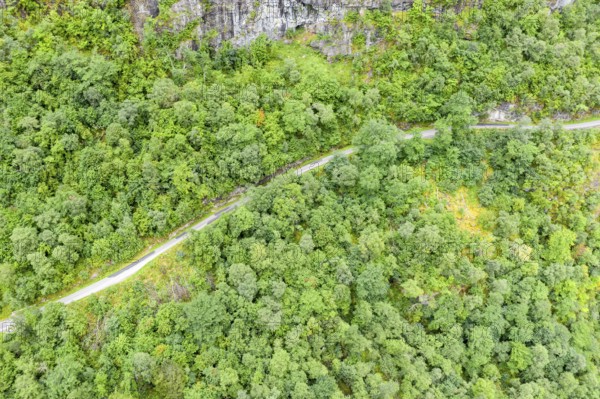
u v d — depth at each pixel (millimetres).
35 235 64750
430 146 85250
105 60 74562
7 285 63500
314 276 71938
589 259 81750
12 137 67625
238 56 84438
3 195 66438
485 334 73500
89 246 67875
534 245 81000
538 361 74375
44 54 70750
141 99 75875
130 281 68250
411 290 72188
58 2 73188
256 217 73438
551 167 82438
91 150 69375
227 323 66062
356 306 72688
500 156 84938
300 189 75938
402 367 69875
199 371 62969
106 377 59469
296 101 81000
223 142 76938
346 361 69750
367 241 73250
